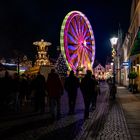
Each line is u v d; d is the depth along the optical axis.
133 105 18.92
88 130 9.73
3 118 12.36
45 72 21.19
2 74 20.25
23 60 38.66
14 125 10.55
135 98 25.39
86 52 53.41
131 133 9.29
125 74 57.47
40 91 14.20
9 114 13.75
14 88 14.95
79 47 50.31
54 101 12.27
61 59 45.75
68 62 45.47
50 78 12.34
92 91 12.65
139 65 32.81
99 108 17.05
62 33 45.25
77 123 11.21
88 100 12.53
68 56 45.47
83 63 51.84
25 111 14.99
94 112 14.98
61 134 8.98
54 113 12.21
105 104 19.78
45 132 9.27
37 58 44.91
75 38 49.06
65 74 45.31
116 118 12.73
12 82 14.97
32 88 15.95
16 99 15.05
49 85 12.25
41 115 13.41
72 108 14.51
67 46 45.69
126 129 10.02
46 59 44.81
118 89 45.97
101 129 9.97
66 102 21.80
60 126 10.45
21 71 34.66
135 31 36.78
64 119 12.27
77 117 12.95
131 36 43.62
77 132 9.36
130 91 36.91
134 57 35.28
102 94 32.84
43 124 10.85
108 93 34.97
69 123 11.17
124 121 11.87
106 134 9.09
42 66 21.19
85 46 52.62
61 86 12.52
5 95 15.17
